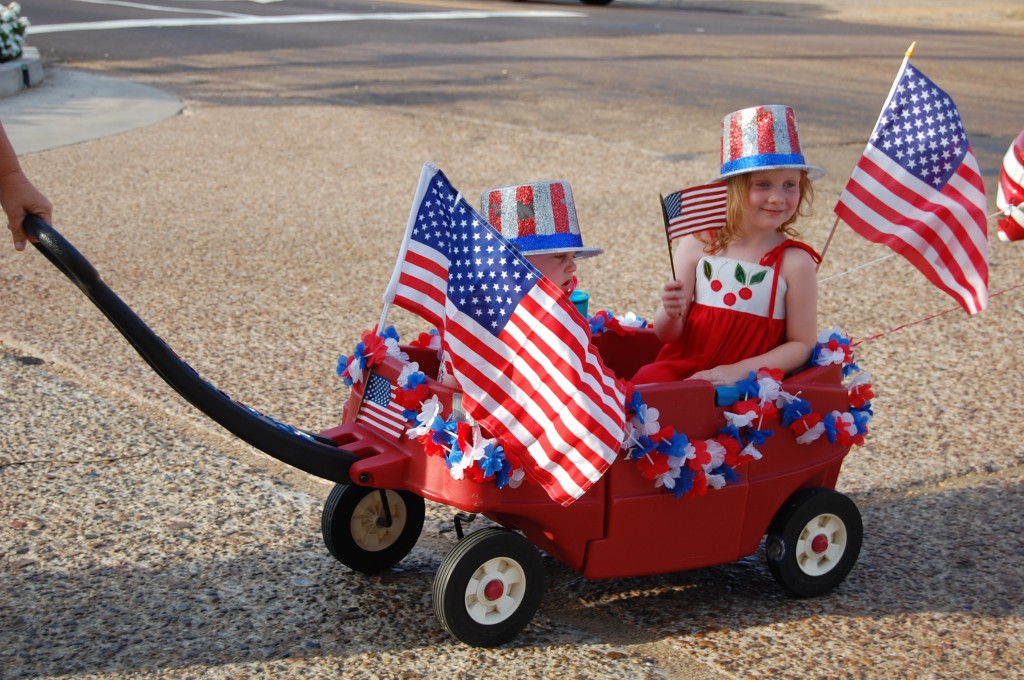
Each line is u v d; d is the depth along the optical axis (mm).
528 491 3018
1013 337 5637
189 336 5379
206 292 6047
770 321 3498
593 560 3129
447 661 2998
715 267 3570
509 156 9352
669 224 3580
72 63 13820
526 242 3137
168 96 11820
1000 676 3020
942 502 3992
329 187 8367
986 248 3619
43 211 2965
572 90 12523
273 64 13961
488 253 2887
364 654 3020
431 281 2949
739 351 3525
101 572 3379
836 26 20344
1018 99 12523
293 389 4793
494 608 3055
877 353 5391
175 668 2934
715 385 3229
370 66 13930
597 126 10617
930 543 3725
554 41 16641
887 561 3613
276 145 9703
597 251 3201
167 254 6719
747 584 3488
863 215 3660
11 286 6047
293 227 7352
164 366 2738
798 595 3367
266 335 5434
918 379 5082
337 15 19125
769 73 14086
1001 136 10414
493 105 11555
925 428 4574
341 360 3371
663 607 3322
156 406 4574
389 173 8789
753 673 2992
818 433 3307
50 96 11773
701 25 19656
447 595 2965
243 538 3613
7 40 12180
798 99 12203
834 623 3256
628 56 15289
